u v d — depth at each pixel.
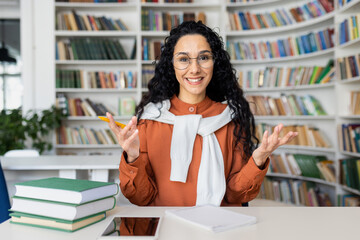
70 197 0.81
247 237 0.74
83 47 4.20
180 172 1.26
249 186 1.21
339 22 3.25
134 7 4.38
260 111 4.02
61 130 4.23
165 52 1.43
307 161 3.68
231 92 1.47
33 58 4.45
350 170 3.00
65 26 4.20
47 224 0.82
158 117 1.35
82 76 4.23
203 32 1.31
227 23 4.16
